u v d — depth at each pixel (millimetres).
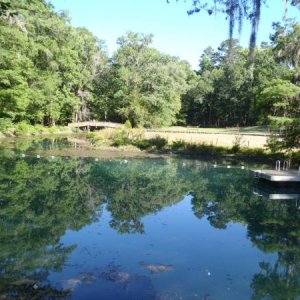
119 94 49375
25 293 6098
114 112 53094
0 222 10055
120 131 31797
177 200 13633
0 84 32469
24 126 38094
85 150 26469
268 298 6406
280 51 21750
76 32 47000
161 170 19609
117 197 13695
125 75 49281
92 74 53031
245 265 7820
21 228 9617
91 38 53531
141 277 6965
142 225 10406
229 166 21234
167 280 6902
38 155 22969
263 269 7645
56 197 13078
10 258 7602
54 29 39969
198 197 14172
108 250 8281
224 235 9805
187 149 27172
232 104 60781
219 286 6770
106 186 15453
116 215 11320
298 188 15883
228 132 41344
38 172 17516
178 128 52562
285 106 20984
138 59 51469
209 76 65312
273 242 9375
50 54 37594
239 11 9766
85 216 11008
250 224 10898
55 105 42969
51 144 29797
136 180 16938
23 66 34125
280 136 22531
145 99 49406
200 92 63594
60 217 10758
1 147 26266
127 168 19875
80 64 50750
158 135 31344
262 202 13609
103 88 54438
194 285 6762
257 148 25703
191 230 10125
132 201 13234
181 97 66000
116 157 23688
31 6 35531
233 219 11359
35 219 10445
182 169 20031
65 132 44250
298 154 21812
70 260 7609
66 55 42719
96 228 9883
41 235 9117
